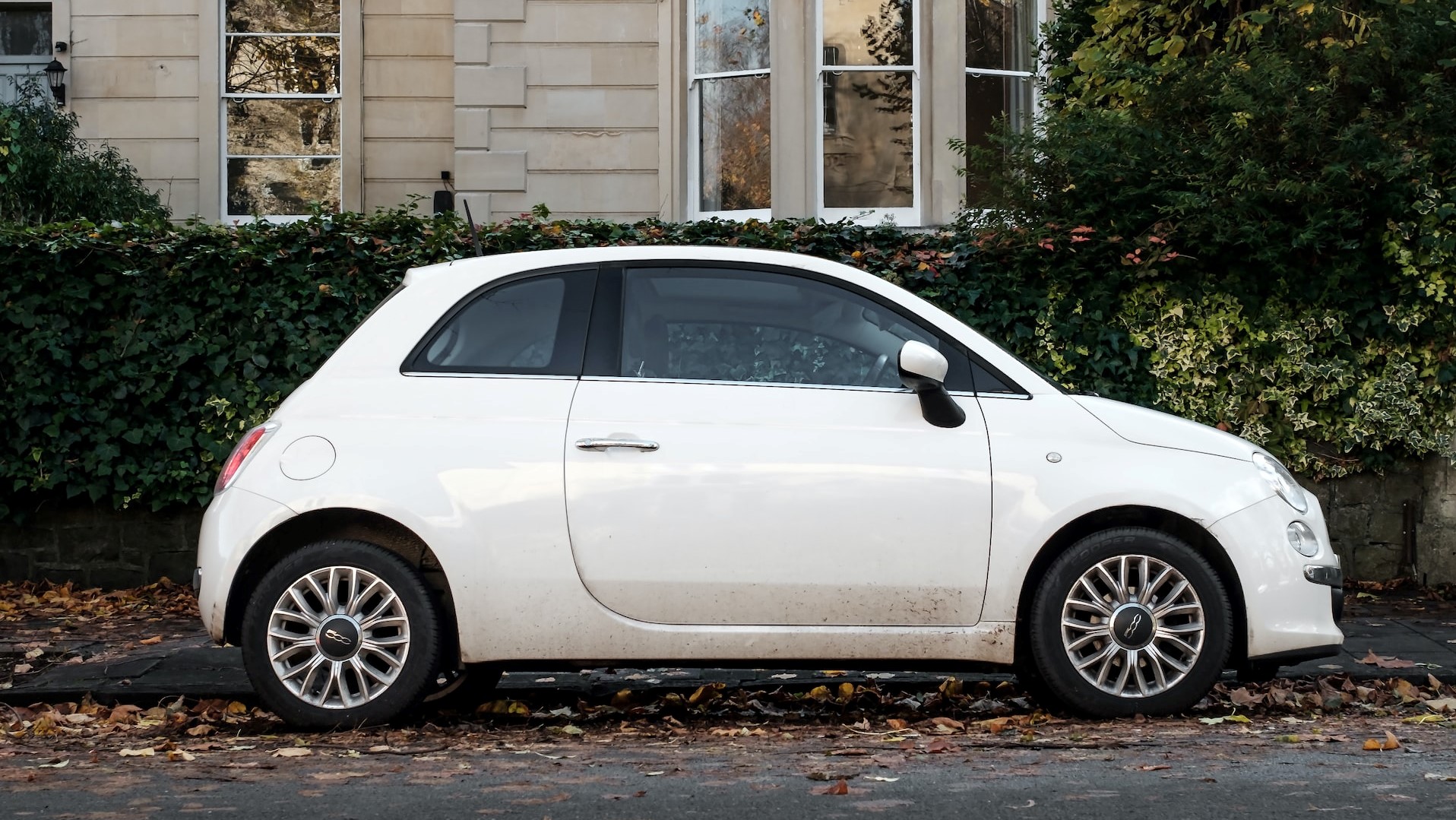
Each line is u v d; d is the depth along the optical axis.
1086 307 9.30
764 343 5.62
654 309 5.64
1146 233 9.22
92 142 14.64
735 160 13.36
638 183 13.41
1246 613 5.53
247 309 9.38
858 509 5.44
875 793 4.27
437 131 14.91
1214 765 4.67
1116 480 5.50
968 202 10.69
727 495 5.43
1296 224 9.18
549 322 5.63
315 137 14.95
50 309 9.34
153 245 9.37
